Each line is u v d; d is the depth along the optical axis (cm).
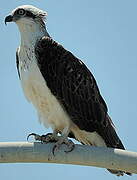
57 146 1049
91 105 1309
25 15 1329
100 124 1298
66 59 1314
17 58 1330
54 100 1278
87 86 1318
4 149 1012
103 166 995
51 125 1305
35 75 1277
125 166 977
